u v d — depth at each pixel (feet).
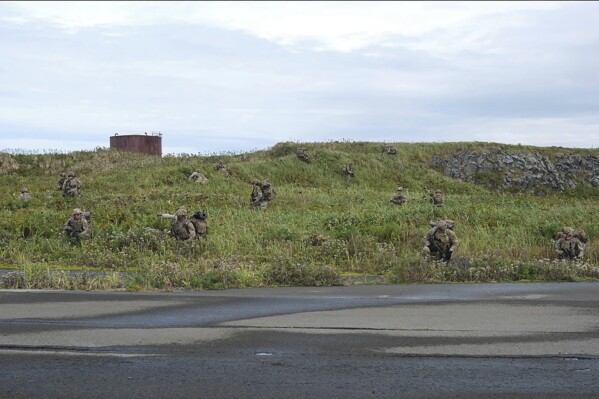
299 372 18.06
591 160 200.85
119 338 21.98
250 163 148.66
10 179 128.98
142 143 172.35
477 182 183.11
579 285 37.70
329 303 29.81
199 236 54.65
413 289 35.63
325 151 166.81
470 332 22.99
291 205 93.71
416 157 186.80
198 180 118.21
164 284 36.17
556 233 59.52
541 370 18.25
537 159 195.52
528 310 27.71
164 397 15.97
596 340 21.71
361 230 61.57
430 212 70.28
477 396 16.05
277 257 49.14
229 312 27.09
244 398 15.87
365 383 17.06
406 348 20.67
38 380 17.30
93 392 16.33
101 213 66.85
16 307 28.22
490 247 54.75
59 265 48.21
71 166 144.66
